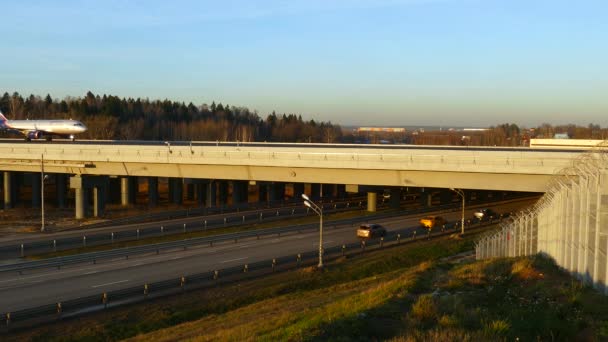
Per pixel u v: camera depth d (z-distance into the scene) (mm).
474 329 16406
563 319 16344
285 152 63438
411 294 23562
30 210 78000
